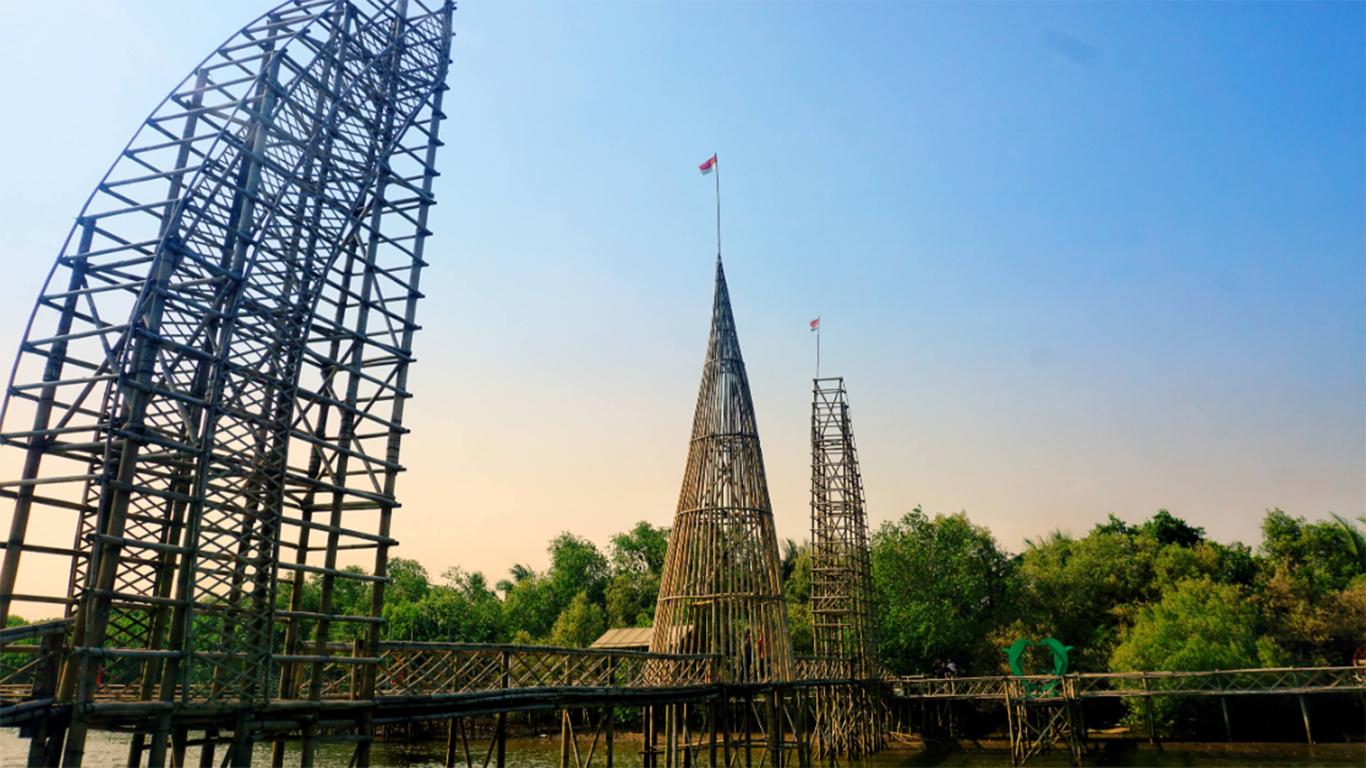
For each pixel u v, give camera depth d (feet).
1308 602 194.08
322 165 73.26
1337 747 161.17
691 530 134.10
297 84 70.69
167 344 59.77
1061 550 270.05
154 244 65.67
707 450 137.69
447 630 268.00
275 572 63.67
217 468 62.49
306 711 64.80
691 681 116.98
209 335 68.18
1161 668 179.52
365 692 68.95
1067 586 238.07
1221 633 180.45
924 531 244.01
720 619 128.47
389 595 303.68
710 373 143.13
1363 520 215.31
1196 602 193.88
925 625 223.10
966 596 233.55
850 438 190.49
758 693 128.36
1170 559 232.12
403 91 84.38
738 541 131.23
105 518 63.77
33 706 51.06
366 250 77.51
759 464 138.41
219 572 60.90
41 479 59.57
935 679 188.96
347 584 286.46
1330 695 175.32
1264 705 177.06
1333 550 219.00
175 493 59.21
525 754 176.86
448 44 90.33
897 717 202.49
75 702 51.88
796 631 232.12
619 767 153.79
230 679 62.39
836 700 174.40
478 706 79.71
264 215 70.64
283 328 68.18
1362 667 153.69
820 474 189.06
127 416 64.90
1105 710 208.03
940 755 181.47
